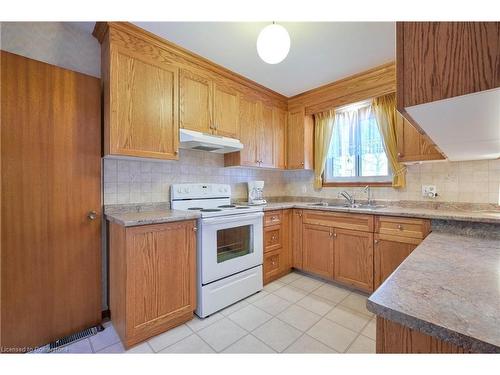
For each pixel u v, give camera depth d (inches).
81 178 67.3
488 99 22.2
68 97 65.0
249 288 89.6
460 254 36.2
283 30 58.1
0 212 55.3
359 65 91.5
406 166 97.4
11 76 56.6
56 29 68.7
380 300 21.3
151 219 63.5
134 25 67.9
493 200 79.0
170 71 78.3
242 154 103.4
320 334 66.5
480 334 16.2
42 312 61.0
